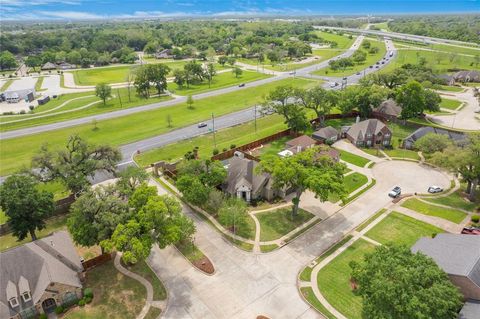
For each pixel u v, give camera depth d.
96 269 48.44
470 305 36.22
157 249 52.44
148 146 91.81
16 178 52.53
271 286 45.47
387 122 108.25
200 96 145.38
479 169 59.88
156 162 82.44
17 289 40.19
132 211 47.88
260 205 64.12
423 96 103.06
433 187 68.19
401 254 38.41
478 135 65.75
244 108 125.75
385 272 36.19
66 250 46.75
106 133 102.19
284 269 48.44
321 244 53.69
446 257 40.38
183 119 114.44
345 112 109.44
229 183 66.00
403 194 67.94
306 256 51.00
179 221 48.25
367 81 125.69
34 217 51.62
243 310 41.81
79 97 150.62
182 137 97.81
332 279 46.50
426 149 78.12
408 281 34.03
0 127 106.81
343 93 109.88
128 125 109.12
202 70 173.12
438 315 32.12
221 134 100.12
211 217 60.41
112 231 45.62
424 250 43.12
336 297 43.62
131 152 88.25
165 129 104.38
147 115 118.88
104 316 41.16
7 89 169.88
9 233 57.50
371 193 68.50
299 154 60.38
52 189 70.88
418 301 32.56
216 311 41.72
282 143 92.94
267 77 181.50
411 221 59.09
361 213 61.84
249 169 66.19
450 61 199.12
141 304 42.75
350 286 45.28
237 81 174.75
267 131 102.50
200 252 51.78
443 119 111.75
